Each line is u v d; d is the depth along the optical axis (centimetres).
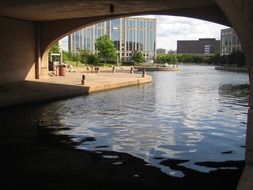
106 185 802
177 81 4419
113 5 2427
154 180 835
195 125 1504
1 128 1404
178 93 2877
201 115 1773
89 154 1041
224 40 14012
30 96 2077
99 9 2655
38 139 1226
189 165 947
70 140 1212
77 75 4122
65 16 3056
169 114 1786
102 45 8262
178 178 851
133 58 9550
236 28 898
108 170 901
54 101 2206
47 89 2472
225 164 958
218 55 13688
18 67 3169
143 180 834
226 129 1428
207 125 1509
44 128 1409
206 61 14950
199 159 1002
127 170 901
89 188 782
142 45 14050
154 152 1066
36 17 3059
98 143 1171
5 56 2995
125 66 8094
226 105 2177
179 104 2184
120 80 3569
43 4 2389
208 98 2556
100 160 982
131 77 4156
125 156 1022
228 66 9950
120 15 2958
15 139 1225
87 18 3150
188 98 2528
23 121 1551
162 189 784
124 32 13500
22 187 785
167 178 850
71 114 1741
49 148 1109
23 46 3225
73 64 6631
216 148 1123
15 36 3114
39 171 888
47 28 3356
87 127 1433
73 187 786
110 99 2373
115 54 8562
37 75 3419
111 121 1567
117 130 1379
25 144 1159
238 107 2086
